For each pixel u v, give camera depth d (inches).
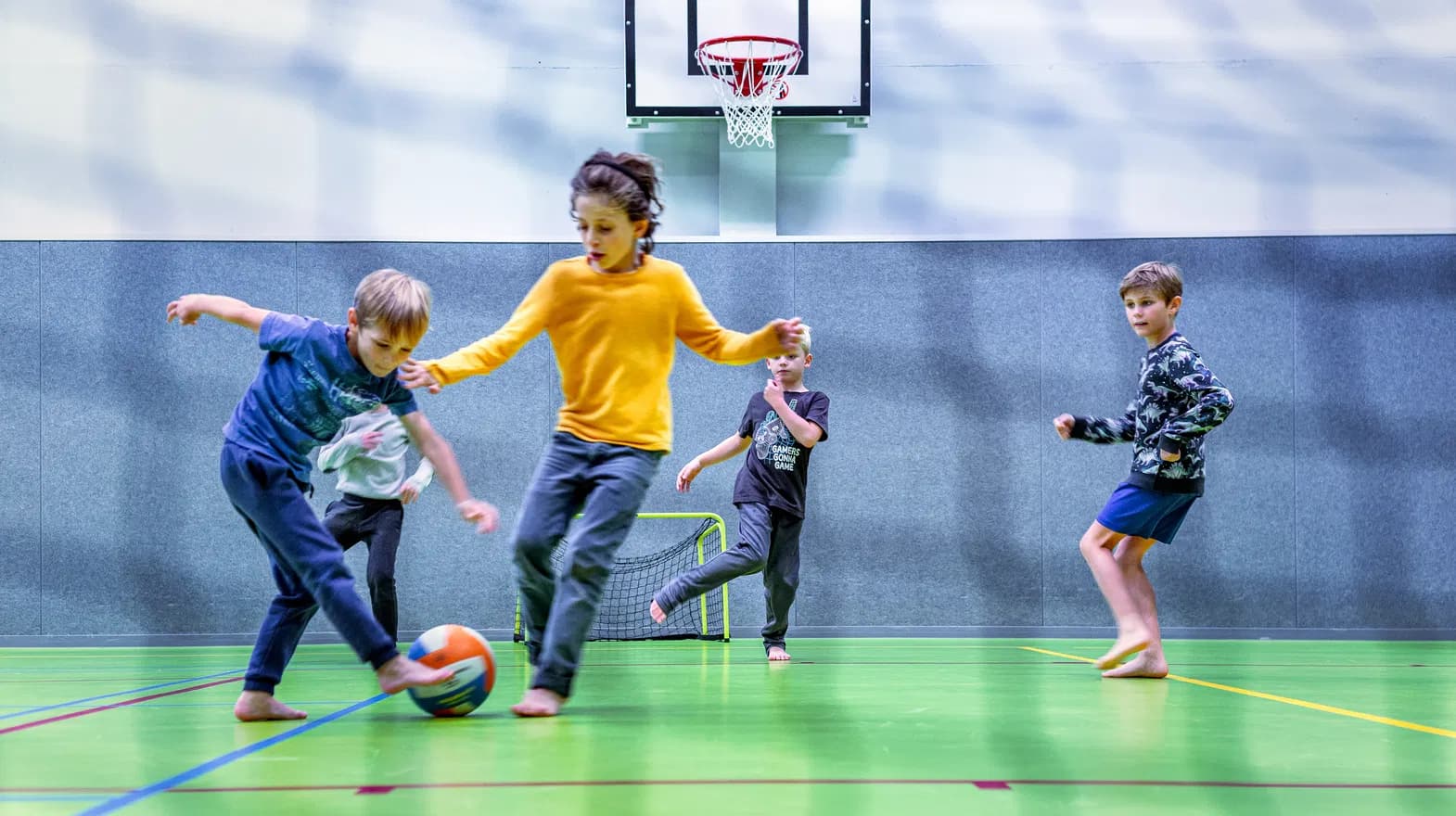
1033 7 251.1
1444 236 243.1
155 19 246.2
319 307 241.0
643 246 95.2
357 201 244.7
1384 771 64.0
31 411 235.5
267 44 246.8
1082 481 239.1
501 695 107.4
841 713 92.0
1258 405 240.8
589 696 106.4
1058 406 241.1
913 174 248.4
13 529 233.3
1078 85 249.9
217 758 67.2
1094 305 242.7
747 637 236.1
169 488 235.5
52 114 243.1
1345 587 237.1
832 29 244.1
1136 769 64.0
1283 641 227.3
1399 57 249.4
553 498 90.8
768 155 245.1
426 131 246.7
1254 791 57.3
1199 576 238.1
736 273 241.9
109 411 236.1
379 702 102.0
